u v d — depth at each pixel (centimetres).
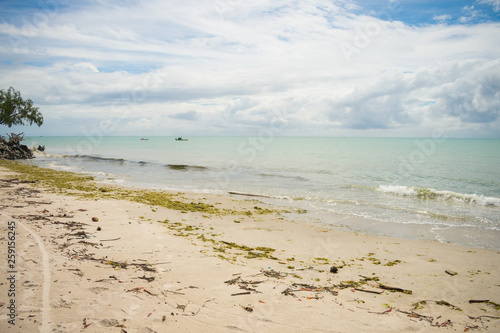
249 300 417
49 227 679
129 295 392
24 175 1848
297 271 571
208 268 529
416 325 383
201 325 339
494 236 894
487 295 497
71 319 320
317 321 373
